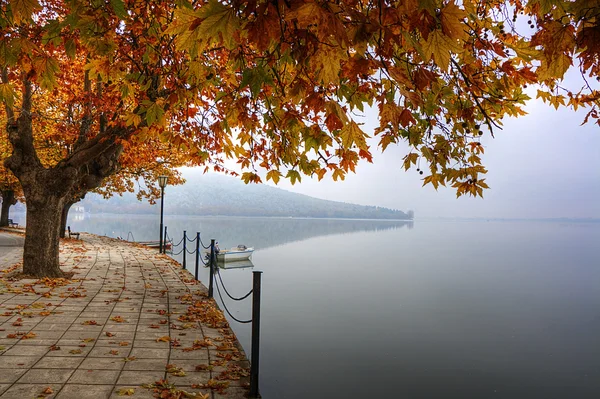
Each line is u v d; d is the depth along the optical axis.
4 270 11.45
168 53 4.52
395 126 2.34
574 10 1.91
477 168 3.60
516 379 9.68
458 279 26.31
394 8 1.86
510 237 92.06
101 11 2.66
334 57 2.06
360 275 26.73
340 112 2.02
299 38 2.04
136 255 18.33
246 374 5.12
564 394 8.90
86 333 6.37
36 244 10.73
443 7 1.73
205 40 1.92
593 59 1.94
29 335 6.07
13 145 10.50
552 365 10.70
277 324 13.50
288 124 3.55
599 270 33.16
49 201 10.80
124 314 7.66
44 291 9.22
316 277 25.02
